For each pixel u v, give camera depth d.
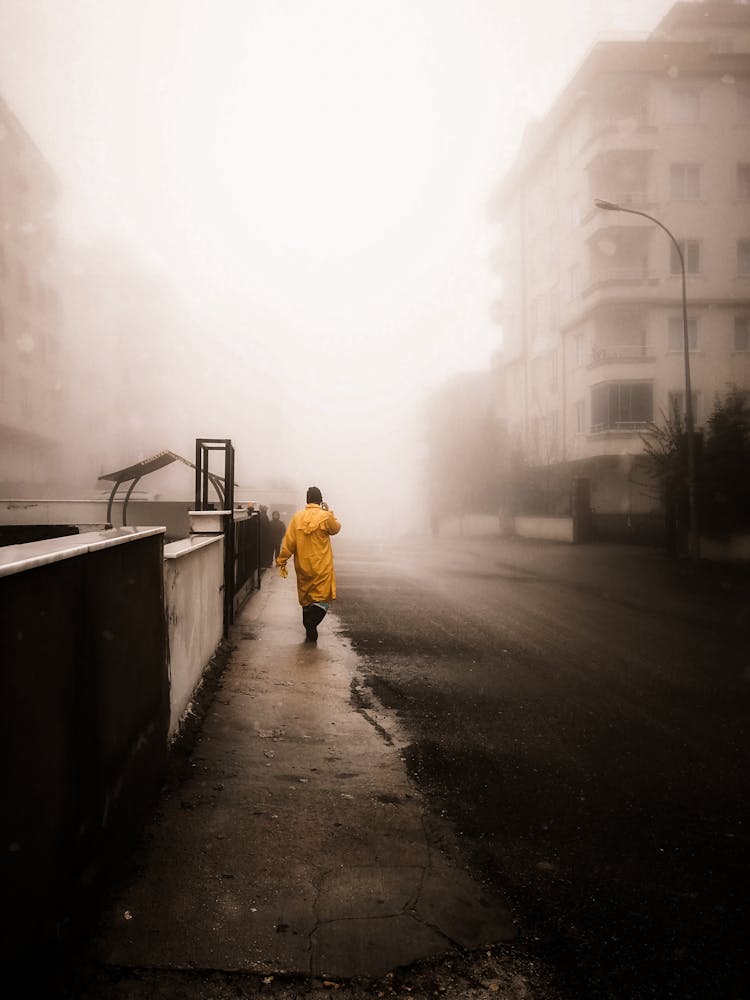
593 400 33.66
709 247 33.22
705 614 11.33
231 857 3.06
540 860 3.15
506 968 2.37
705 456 21.50
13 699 1.80
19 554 2.03
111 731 2.74
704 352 33.19
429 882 2.91
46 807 2.03
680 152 33.16
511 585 15.20
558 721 5.34
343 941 2.48
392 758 4.45
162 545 3.81
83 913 2.39
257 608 10.82
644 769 4.35
